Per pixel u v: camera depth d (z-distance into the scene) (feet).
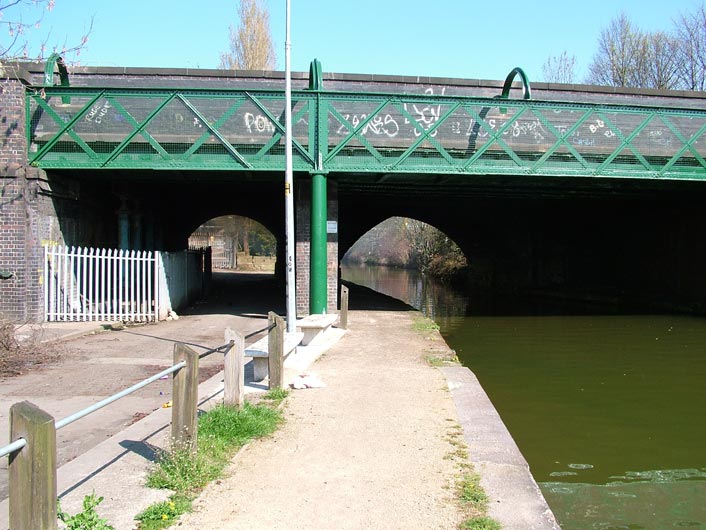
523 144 47.75
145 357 32.78
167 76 52.21
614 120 48.55
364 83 53.11
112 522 12.21
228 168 44.21
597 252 87.35
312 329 35.83
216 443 16.80
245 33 110.93
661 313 69.41
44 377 27.53
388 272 207.51
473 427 19.49
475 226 105.50
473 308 79.71
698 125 49.75
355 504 13.58
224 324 47.85
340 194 62.80
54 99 43.62
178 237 85.05
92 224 53.67
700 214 65.46
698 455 23.00
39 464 9.47
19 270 41.96
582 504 18.53
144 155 43.70
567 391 32.78
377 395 23.65
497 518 12.93
